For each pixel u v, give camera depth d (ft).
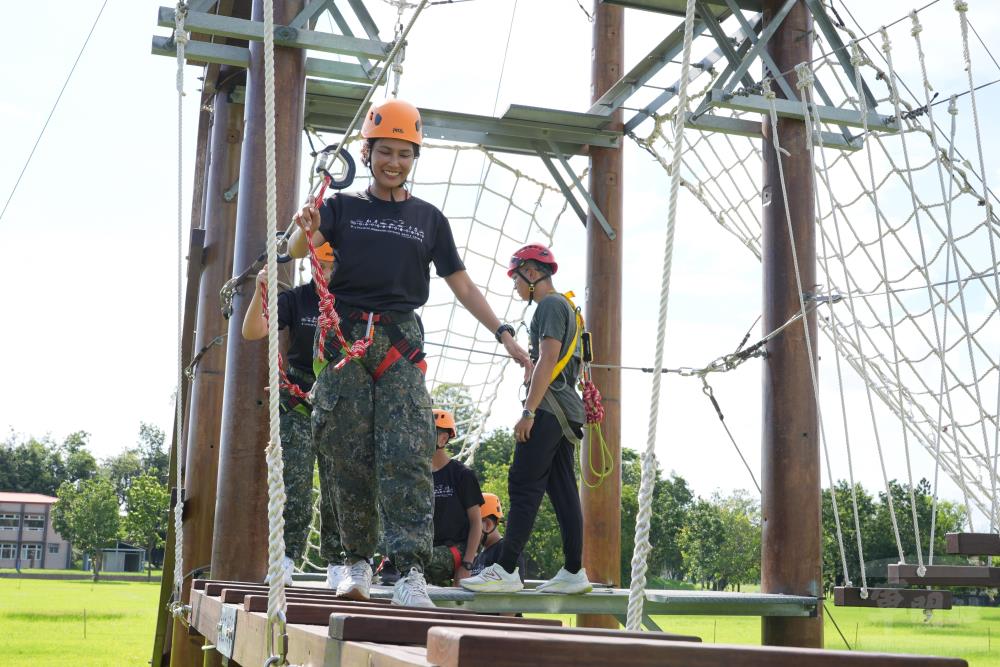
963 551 18.90
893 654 5.01
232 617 11.50
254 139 19.42
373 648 6.09
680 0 22.99
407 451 11.26
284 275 18.79
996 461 19.94
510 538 17.88
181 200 15.93
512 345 12.64
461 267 12.55
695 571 187.21
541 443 17.87
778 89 23.11
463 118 27.45
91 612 132.16
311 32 19.49
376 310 11.59
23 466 445.37
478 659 4.68
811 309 22.59
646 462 6.64
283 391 17.62
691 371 23.27
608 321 28.04
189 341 25.67
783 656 4.95
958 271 20.12
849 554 113.91
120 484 429.38
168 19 19.25
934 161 23.06
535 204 33.68
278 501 7.05
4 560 408.67
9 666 65.21
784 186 21.88
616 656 4.82
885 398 23.27
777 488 22.20
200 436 24.95
